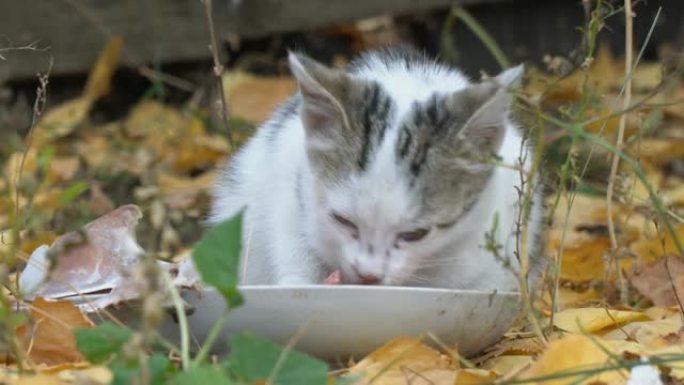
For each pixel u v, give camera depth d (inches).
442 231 254.4
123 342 192.2
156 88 450.6
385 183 247.4
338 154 253.4
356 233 251.8
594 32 269.9
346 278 252.2
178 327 221.8
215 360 209.8
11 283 264.2
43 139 427.8
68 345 220.8
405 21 505.7
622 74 503.2
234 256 190.5
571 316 259.8
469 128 249.9
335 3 489.4
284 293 217.5
